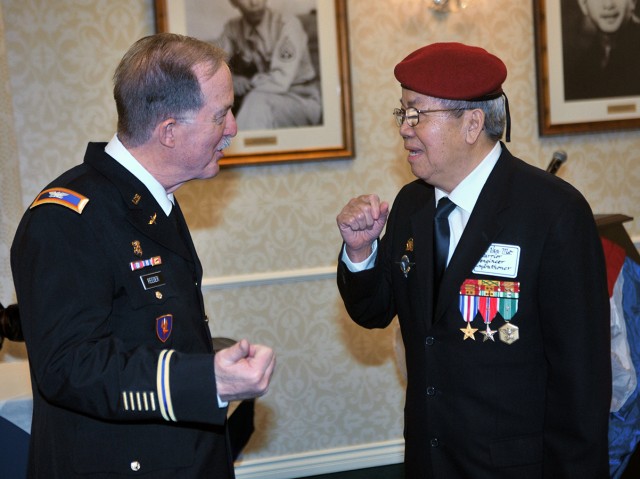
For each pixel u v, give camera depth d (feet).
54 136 10.44
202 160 4.95
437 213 5.61
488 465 5.24
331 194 11.16
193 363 4.21
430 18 11.12
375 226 5.83
